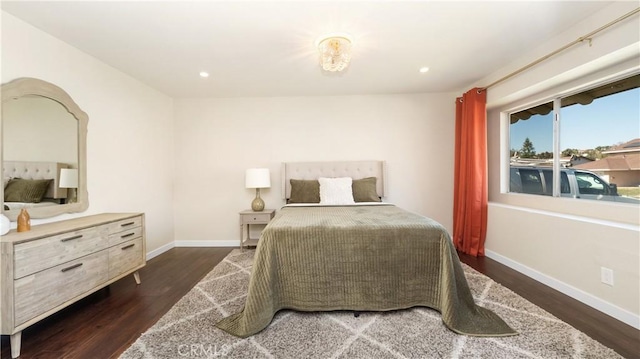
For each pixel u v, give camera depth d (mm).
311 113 3777
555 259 2219
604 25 1768
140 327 1720
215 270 2754
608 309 1800
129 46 2277
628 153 1973
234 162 3803
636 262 1658
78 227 1835
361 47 2346
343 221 2037
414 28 2041
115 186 2746
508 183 3207
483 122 3088
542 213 2367
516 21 1963
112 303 2055
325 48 2117
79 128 2311
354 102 3770
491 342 1503
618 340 1517
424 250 1825
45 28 1989
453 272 1763
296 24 1963
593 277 1909
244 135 3793
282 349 1472
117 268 2189
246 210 3672
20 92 1857
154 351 1458
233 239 3820
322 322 1734
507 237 2791
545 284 2305
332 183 3305
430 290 1830
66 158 2199
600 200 2160
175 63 2631
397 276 1831
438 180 3756
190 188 3809
